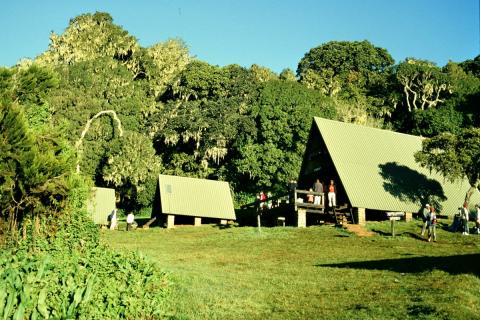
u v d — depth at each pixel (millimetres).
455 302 13930
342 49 84438
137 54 75438
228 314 14562
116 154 58594
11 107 18594
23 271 12492
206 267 22172
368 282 17719
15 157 17562
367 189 35656
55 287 11773
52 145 19750
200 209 43219
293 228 33844
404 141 41500
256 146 61219
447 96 73000
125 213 59656
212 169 64500
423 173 38906
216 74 70125
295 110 60719
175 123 64312
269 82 63781
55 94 62844
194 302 15617
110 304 12461
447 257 22031
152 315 13547
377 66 85938
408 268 19828
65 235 19156
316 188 35656
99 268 14336
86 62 67625
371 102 74750
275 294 16812
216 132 62094
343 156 37312
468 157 32281
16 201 17984
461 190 38781
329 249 26469
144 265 15656
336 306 14906
